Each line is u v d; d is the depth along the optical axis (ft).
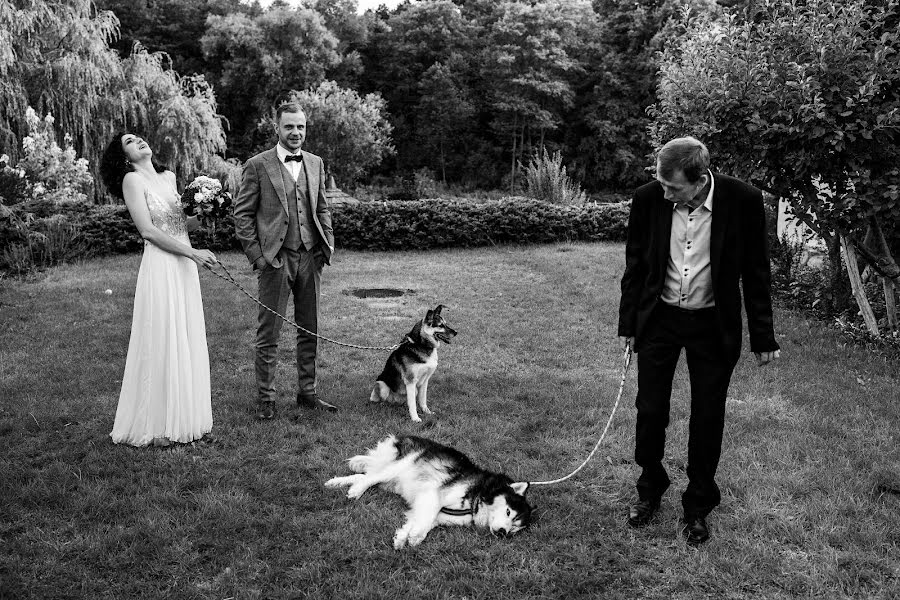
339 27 173.99
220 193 14.73
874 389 18.51
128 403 14.38
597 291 32.45
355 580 10.03
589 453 14.69
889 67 20.80
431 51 176.24
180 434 14.46
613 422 16.28
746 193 10.29
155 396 14.26
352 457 13.97
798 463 13.83
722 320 10.40
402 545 10.94
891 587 9.80
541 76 154.10
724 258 10.30
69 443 14.60
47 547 10.59
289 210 15.99
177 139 59.16
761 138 22.20
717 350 10.64
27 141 47.60
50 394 17.63
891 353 21.90
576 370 20.97
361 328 25.93
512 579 10.09
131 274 36.06
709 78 23.17
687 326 10.68
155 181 14.43
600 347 23.50
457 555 10.80
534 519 11.66
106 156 14.07
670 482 12.70
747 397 17.90
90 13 57.98
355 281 36.01
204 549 10.74
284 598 9.55
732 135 22.94
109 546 10.65
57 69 52.60
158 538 10.78
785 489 12.69
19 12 50.03
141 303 14.10
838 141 20.81
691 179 9.75
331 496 12.58
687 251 10.48
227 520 11.41
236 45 142.72
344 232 47.83
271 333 16.19
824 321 26.78
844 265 28.25
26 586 9.62
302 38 148.56
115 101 56.24
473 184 158.40
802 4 23.68
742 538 11.07
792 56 22.47
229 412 16.53
